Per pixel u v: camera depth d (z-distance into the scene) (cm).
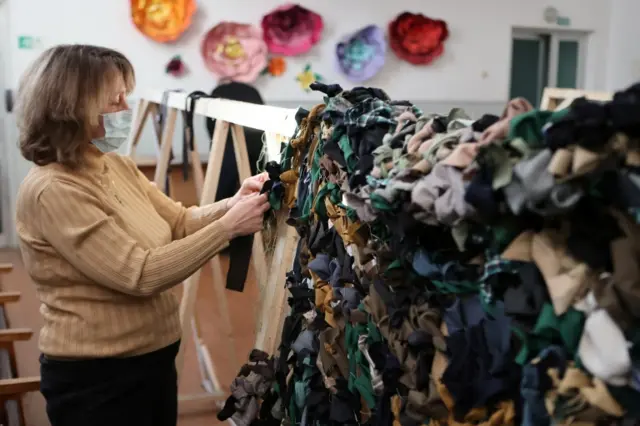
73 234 138
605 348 64
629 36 659
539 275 72
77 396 150
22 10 492
